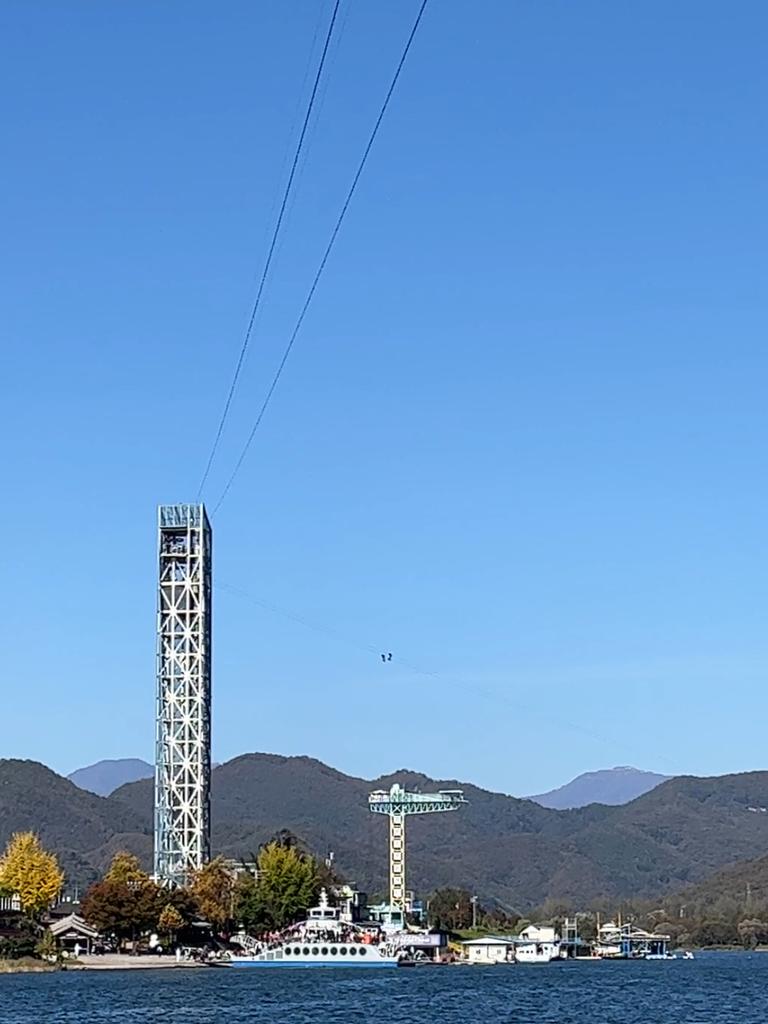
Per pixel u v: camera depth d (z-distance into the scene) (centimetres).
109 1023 17500
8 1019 18050
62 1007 19962
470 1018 18700
